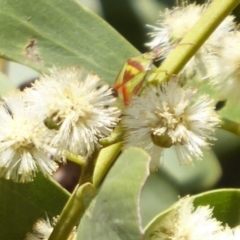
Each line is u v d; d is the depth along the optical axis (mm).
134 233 154
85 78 177
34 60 195
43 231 184
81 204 169
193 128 175
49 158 177
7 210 190
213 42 196
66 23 199
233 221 193
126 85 173
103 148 177
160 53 184
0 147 176
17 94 178
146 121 172
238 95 196
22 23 196
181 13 197
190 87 176
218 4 186
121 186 156
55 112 172
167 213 181
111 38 201
